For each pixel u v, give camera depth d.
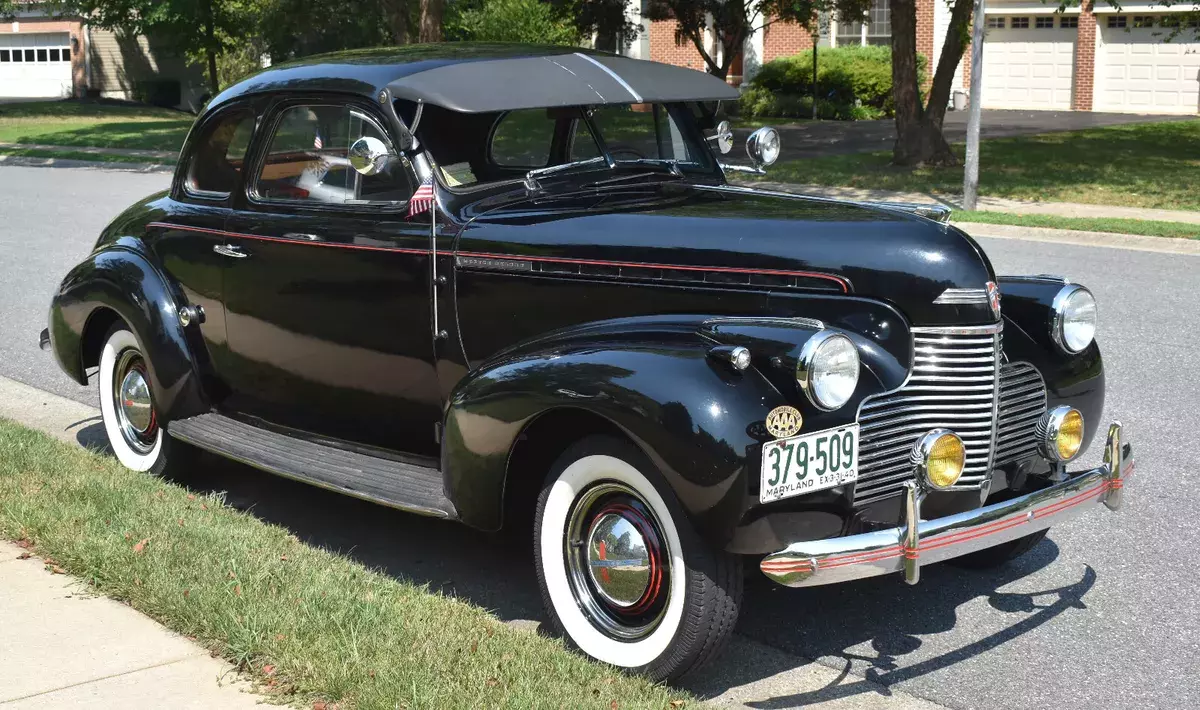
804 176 19.44
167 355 5.62
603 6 30.23
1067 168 20.25
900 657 4.24
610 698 3.66
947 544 3.75
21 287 11.48
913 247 4.08
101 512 5.12
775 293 4.14
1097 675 4.08
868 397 3.90
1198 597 4.69
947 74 20.66
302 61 5.51
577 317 4.42
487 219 4.66
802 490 3.72
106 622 4.23
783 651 4.29
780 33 35.41
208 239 5.52
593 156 5.16
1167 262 12.19
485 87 4.72
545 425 4.23
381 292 4.91
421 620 4.14
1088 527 5.44
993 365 4.10
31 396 7.79
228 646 3.96
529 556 5.17
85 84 47.34
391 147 4.81
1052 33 35.47
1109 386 7.59
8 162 26.98
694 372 3.75
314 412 5.39
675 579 3.82
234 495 5.92
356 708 3.56
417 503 4.48
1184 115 33.25
